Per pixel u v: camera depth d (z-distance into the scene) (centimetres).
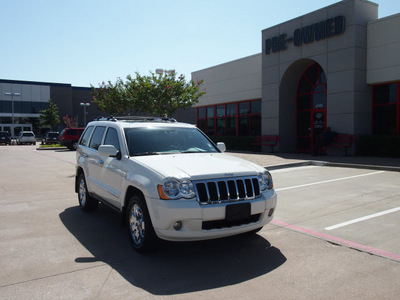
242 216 428
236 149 2239
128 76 1659
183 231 408
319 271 398
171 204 405
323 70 1727
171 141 572
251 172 457
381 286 359
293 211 665
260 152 1933
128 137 552
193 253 460
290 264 420
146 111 1666
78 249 476
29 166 1509
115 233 549
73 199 811
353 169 1177
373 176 1023
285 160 1404
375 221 585
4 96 5194
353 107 1523
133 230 473
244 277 386
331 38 1603
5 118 5216
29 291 352
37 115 5431
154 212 417
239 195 436
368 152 1495
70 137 2803
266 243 495
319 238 511
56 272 399
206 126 2653
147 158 494
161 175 426
